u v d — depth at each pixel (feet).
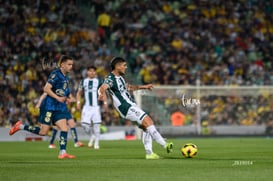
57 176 78.74
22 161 108.27
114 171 85.25
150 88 112.27
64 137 117.29
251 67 300.61
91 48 288.30
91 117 168.04
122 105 109.60
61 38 287.28
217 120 259.60
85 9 305.94
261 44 313.53
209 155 124.47
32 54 274.16
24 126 118.73
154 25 309.63
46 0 297.74
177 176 77.92
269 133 262.06
